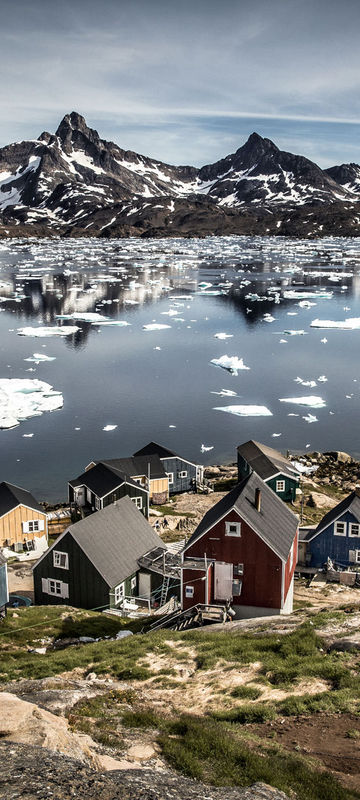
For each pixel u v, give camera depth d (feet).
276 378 359.66
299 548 137.90
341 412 298.76
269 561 105.50
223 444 256.11
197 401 315.17
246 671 67.15
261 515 112.98
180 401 314.96
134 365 388.98
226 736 46.75
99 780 33.63
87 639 98.63
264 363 394.73
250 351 427.74
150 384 345.72
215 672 68.18
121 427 275.18
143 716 50.26
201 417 290.15
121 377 360.07
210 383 349.00
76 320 546.26
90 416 290.35
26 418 286.66
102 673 72.54
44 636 102.06
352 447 253.03
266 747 46.39
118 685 62.39
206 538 109.19
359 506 135.64
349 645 70.13
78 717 48.93
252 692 60.39
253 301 648.79
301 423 282.77
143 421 283.59
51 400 308.40
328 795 38.91
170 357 411.13
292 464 201.26
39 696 55.72
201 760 42.57
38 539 159.12
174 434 266.77
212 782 39.29
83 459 237.04
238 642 77.00
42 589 126.62
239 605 107.86
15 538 158.20
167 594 124.36
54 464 231.91
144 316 567.59
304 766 42.70
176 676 68.80
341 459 232.53
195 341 460.96
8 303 631.56
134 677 69.31
